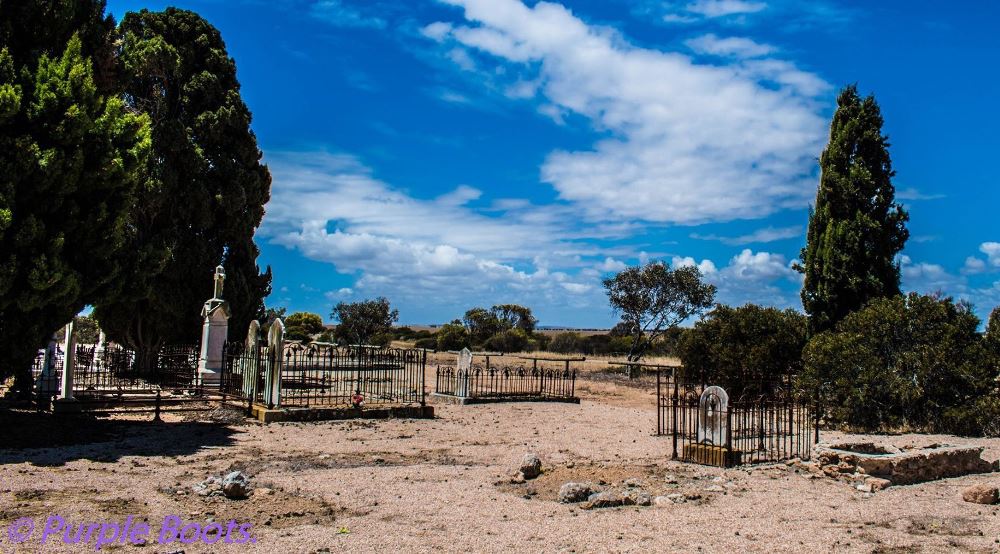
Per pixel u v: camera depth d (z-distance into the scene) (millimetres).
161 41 25953
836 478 11352
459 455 13297
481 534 7738
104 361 21953
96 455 11789
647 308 47844
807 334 24828
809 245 25469
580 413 21344
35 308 13328
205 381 22250
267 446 13656
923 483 11211
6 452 11656
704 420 12734
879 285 23781
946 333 18172
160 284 25125
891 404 18484
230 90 27750
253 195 27984
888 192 24656
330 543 7238
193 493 9219
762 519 8648
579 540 7547
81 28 15062
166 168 24969
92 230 13500
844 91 25484
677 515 8750
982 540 7859
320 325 54219
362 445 14188
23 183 12469
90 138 13375
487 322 66438
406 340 69000
